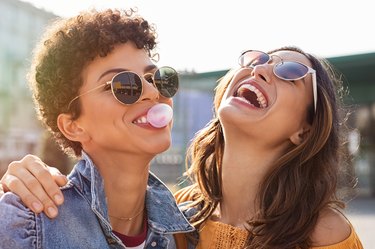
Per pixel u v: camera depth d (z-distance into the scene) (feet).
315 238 7.49
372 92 63.16
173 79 6.77
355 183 9.36
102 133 6.36
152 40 6.73
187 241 8.05
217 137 8.88
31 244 5.71
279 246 7.42
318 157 8.27
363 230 30.45
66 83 6.36
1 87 47.09
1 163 45.78
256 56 8.72
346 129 9.40
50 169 6.58
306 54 8.79
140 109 6.41
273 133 8.07
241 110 8.03
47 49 6.51
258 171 8.25
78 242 6.03
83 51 6.26
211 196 8.57
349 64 50.39
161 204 7.27
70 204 6.20
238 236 7.90
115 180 6.61
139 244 6.87
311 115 8.40
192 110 53.11
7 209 5.74
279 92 8.08
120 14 6.64
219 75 47.73
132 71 6.36
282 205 7.73
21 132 48.08
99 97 6.29
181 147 48.93
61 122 6.60
